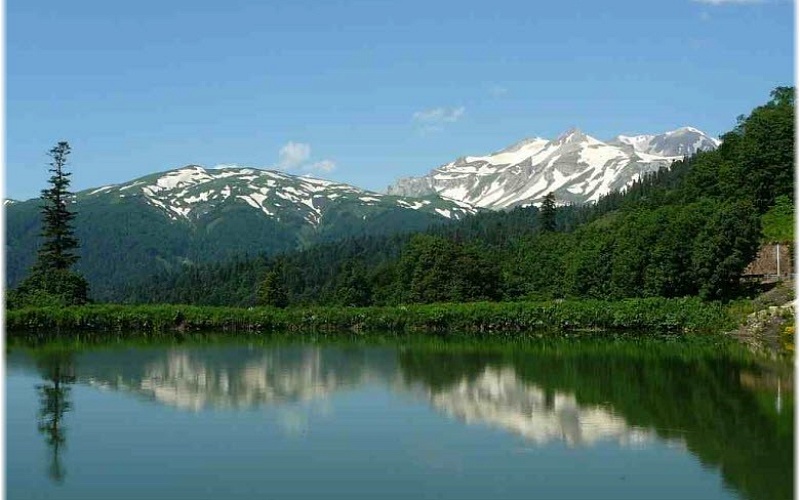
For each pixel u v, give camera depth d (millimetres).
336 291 131750
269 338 82750
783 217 105250
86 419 35562
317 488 25297
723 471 26859
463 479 26156
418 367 54031
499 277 117562
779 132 112875
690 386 44125
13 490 25219
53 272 104500
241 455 29188
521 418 35562
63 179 110812
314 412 37188
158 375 49594
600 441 31125
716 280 86688
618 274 97188
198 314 94625
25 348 68438
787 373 48875
